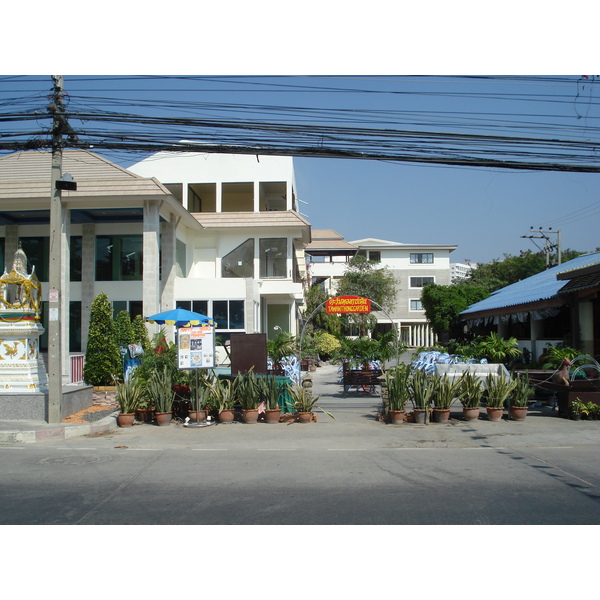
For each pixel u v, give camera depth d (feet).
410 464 27.81
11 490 23.08
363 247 183.62
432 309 116.16
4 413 39.58
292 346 70.18
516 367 60.70
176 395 41.96
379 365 59.36
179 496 22.11
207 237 87.61
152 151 38.99
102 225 76.18
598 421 40.40
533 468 26.81
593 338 54.19
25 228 76.59
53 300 38.91
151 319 55.11
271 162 94.07
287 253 86.89
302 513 19.86
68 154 71.56
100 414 42.01
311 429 38.01
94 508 20.57
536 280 89.66
